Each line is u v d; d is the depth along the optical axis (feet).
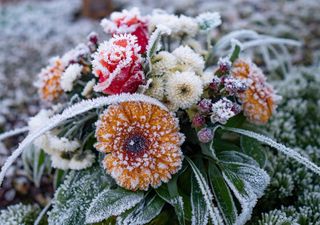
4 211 1.11
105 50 0.83
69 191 0.97
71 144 0.94
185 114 0.92
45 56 2.07
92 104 0.81
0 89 1.83
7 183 1.37
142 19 0.98
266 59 1.55
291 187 1.04
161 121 0.85
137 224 0.84
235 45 1.01
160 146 0.84
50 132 0.99
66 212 0.93
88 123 1.01
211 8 2.21
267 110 1.00
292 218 0.96
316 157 1.16
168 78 0.88
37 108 1.71
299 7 2.19
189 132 0.93
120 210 0.84
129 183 0.85
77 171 0.99
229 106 0.82
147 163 0.83
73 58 1.03
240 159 0.94
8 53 2.12
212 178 0.91
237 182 0.88
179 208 0.85
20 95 1.78
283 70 1.52
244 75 0.99
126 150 0.84
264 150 1.01
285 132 1.25
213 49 1.13
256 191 0.88
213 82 0.86
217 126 0.86
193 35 1.03
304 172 1.09
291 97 1.43
